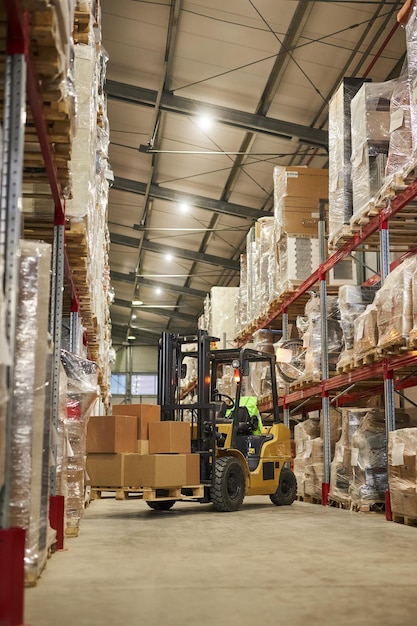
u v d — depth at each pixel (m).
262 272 14.02
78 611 3.35
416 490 7.07
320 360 10.73
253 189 18.55
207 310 20.56
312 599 3.64
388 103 8.45
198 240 23.27
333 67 13.14
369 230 8.67
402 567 4.66
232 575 4.36
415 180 7.33
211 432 10.05
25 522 3.72
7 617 2.87
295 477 11.32
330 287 11.51
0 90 3.83
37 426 3.84
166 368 10.39
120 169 19.22
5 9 3.06
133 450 9.05
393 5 11.27
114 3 12.56
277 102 14.51
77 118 5.68
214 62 13.73
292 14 11.88
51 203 5.49
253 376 14.30
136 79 14.89
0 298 2.83
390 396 8.12
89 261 6.71
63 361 6.46
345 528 7.15
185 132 16.31
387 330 7.50
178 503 11.42
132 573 4.43
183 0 12.09
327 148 14.98
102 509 10.18
